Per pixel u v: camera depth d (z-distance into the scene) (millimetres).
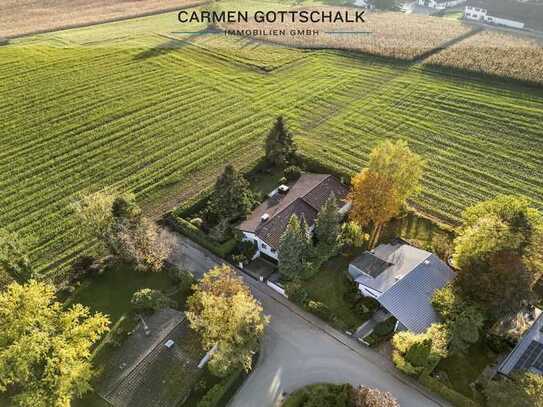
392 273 50688
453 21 138375
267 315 50156
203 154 75188
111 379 42781
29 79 95688
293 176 67438
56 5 149250
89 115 84500
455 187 68438
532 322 48000
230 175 57094
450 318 45688
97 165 72375
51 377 39688
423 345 42219
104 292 52031
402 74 100875
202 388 42094
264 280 54031
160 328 45906
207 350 44062
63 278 53469
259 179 69000
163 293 51531
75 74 98500
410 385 43594
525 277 43844
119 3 153750
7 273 52031
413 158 53812
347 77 100062
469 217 53188
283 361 45719
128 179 69625
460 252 49156
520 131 80188
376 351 46594
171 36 122750
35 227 60750
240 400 42500
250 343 42812
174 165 72625
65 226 60875
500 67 97000
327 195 61562
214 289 46250
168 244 54125
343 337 47906
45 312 42906
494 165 72625
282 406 41312
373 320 49344
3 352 38938
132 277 53625
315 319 49812
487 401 40531
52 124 81875
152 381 42031
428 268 51125
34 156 73938
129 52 110500
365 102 90562
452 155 75125
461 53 105000
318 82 98000
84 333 43219
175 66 104125
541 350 43656
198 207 63312
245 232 56438
